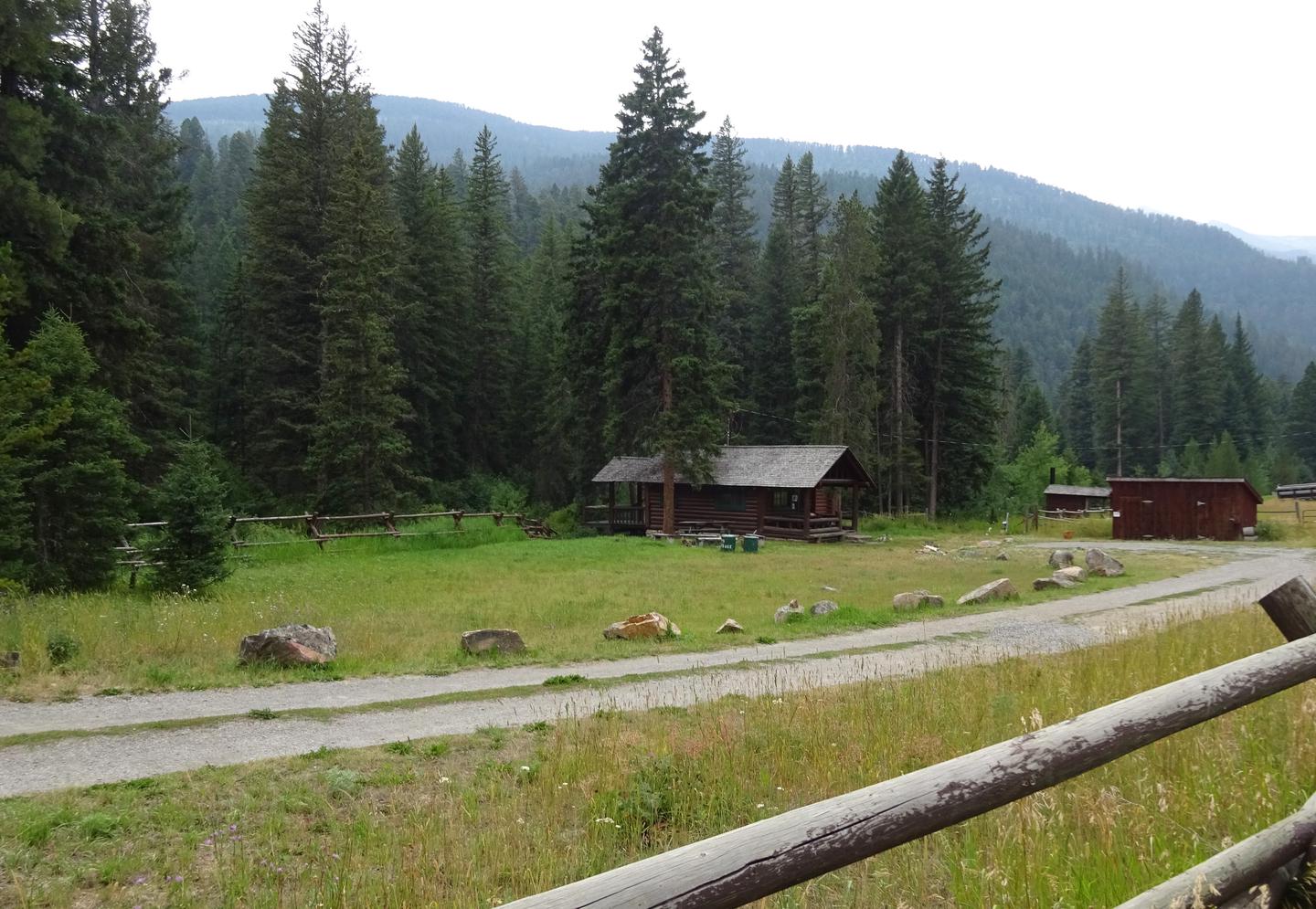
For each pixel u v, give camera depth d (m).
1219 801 4.59
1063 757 2.54
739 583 23.30
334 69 47.44
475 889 4.68
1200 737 5.69
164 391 32.88
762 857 1.99
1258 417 96.19
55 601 14.15
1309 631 4.18
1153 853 4.02
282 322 41.25
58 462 17.16
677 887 1.87
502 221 60.25
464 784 6.65
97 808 5.95
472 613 16.78
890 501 53.91
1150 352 88.19
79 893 4.78
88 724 8.12
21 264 19.77
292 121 42.69
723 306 41.66
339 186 40.53
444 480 50.06
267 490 40.09
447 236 50.34
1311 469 94.12
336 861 5.13
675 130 39.53
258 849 5.38
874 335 49.38
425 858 5.08
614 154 41.16
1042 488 62.91
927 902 4.12
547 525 41.81
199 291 55.44
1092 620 16.06
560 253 67.69
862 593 21.34
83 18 33.78
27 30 20.75
